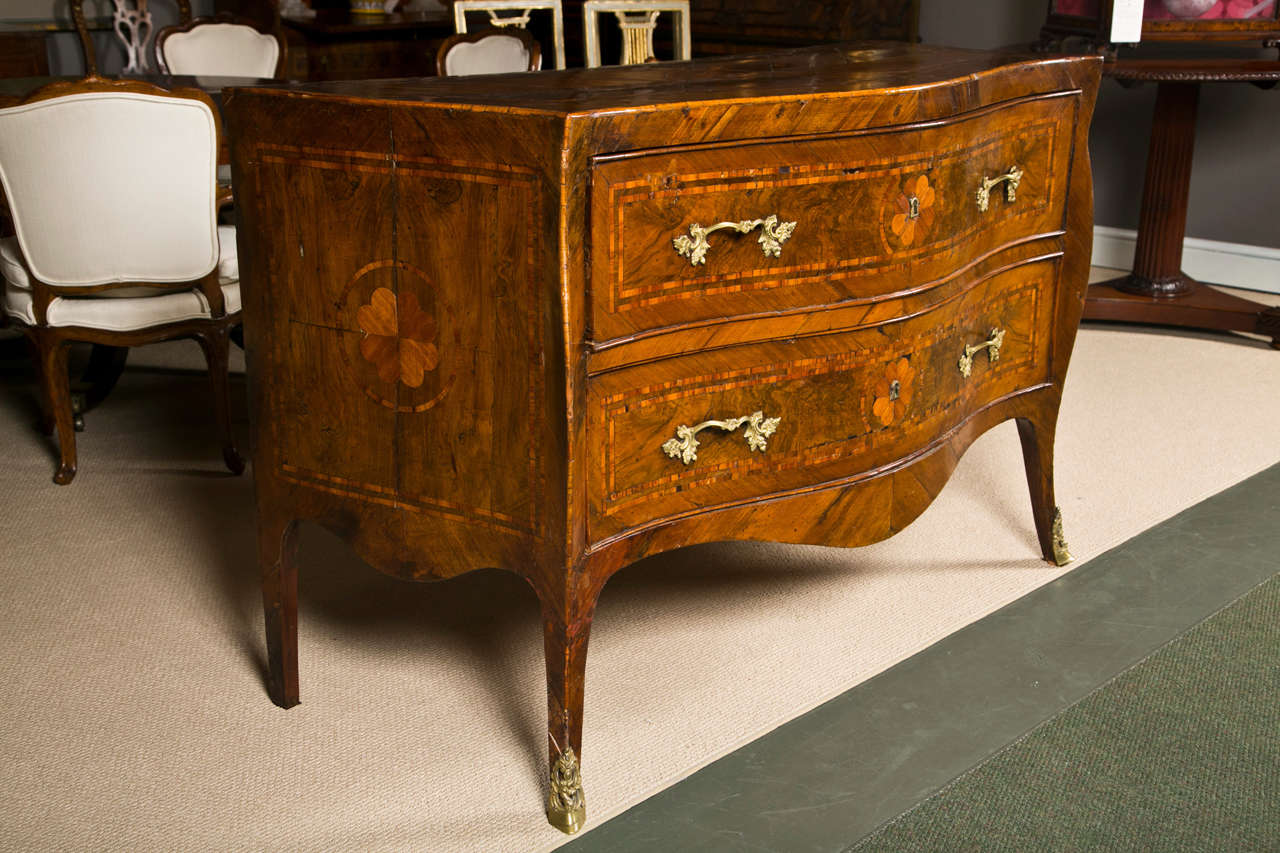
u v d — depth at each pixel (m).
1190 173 4.41
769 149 1.84
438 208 1.75
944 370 2.26
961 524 2.96
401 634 2.46
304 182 1.86
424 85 2.05
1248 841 1.80
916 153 2.01
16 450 3.42
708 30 5.91
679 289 1.82
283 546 2.09
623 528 1.88
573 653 1.82
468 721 2.15
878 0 5.30
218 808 1.91
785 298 1.94
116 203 2.99
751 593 2.61
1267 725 2.10
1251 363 4.14
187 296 3.16
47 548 2.82
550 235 1.65
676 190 1.77
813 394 2.04
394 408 1.89
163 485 3.19
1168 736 2.07
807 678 2.28
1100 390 3.86
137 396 3.88
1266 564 2.71
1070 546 2.82
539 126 1.61
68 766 2.02
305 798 1.94
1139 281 4.56
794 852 1.79
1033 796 1.91
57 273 3.04
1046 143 2.39
